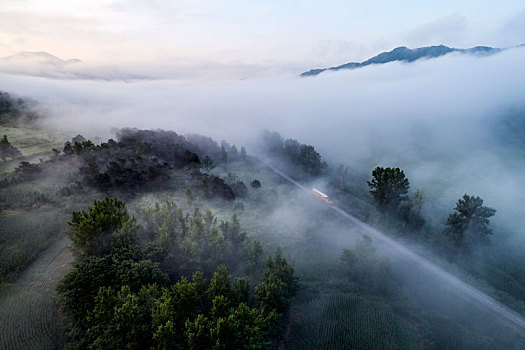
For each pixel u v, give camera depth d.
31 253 67.31
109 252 61.28
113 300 46.19
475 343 61.34
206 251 71.62
